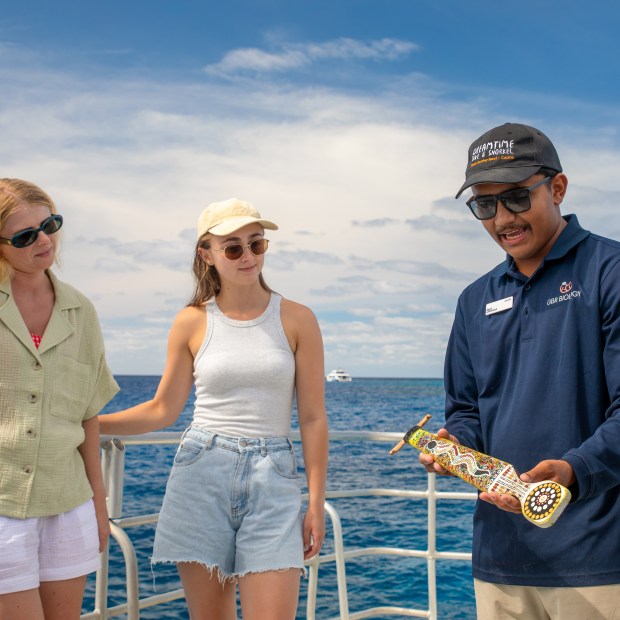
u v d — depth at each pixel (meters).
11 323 2.22
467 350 2.53
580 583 2.10
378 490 3.40
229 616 2.54
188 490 2.48
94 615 2.62
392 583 8.77
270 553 2.38
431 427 41.78
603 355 2.13
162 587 7.68
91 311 2.46
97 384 2.47
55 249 2.34
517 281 2.35
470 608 7.80
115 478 2.72
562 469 1.96
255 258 2.57
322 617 7.45
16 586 2.13
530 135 2.22
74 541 2.29
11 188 2.22
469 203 2.35
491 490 2.04
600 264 2.16
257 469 2.45
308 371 2.61
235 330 2.59
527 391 2.23
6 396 2.20
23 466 2.20
